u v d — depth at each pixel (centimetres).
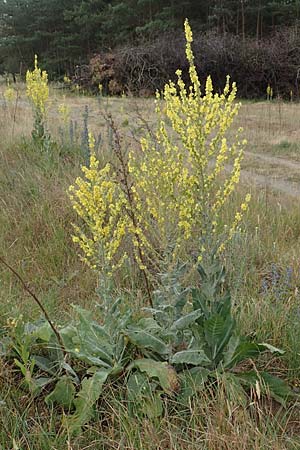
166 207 258
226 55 2141
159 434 247
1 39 3328
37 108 802
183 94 261
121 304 352
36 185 621
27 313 354
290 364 311
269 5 2641
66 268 477
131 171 259
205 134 259
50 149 732
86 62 2850
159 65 2147
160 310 274
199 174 267
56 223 545
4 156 749
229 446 230
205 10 2809
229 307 283
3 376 279
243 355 286
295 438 256
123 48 2409
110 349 278
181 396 268
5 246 513
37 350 307
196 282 370
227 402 246
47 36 3228
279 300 368
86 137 758
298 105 1791
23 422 249
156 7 2914
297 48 2145
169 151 255
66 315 370
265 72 2131
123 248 448
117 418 258
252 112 1588
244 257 402
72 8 3200
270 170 917
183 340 297
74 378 281
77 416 255
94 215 255
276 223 576
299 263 459
